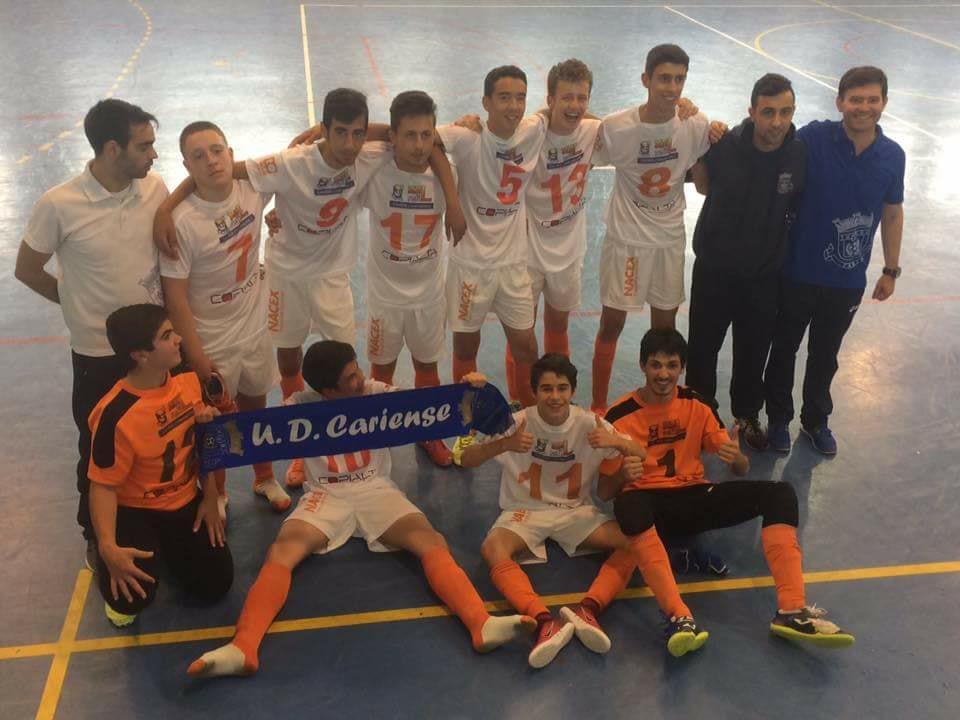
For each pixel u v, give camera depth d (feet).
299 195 12.87
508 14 55.57
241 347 13.05
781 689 10.94
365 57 43.21
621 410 13.15
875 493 14.65
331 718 10.35
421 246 14.14
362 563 12.90
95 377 11.99
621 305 15.62
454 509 14.11
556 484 13.08
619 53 46.29
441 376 17.67
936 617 12.14
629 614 12.17
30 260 11.48
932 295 21.68
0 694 10.50
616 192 15.30
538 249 15.14
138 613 11.73
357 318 19.95
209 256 12.13
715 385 16.11
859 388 17.65
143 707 10.41
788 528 12.05
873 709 10.69
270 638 11.48
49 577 12.33
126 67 39.86
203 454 11.64
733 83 41.42
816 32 54.34
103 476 10.62
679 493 12.85
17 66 39.45
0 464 14.48
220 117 33.19
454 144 13.65
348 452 12.54
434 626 11.79
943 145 33.45
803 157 14.16
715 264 14.66
